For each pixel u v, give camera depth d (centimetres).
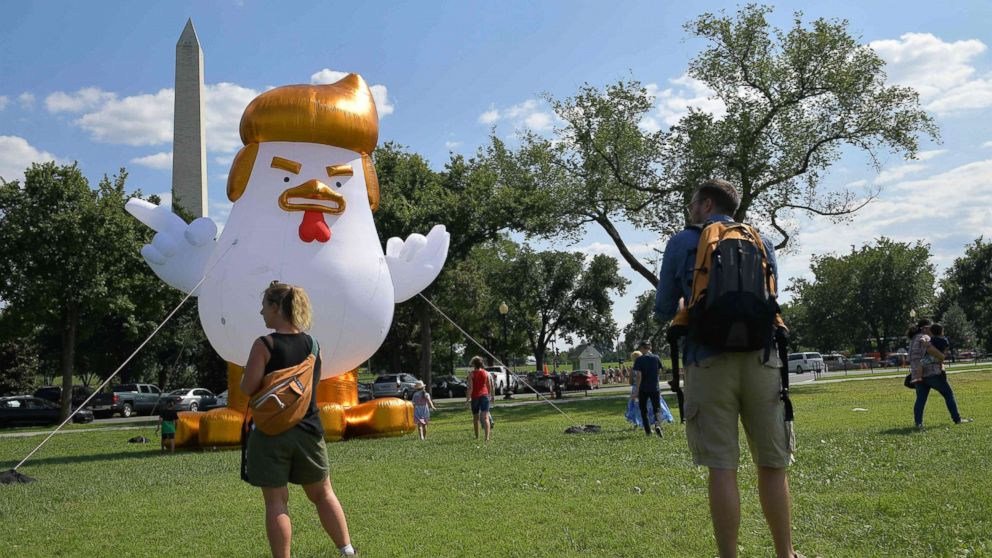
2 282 3166
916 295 8019
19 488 977
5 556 578
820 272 8506
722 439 410
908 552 486
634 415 1598
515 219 3384
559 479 823
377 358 6225
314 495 488
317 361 489
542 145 3569
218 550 573
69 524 693
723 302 397
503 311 3881
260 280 1498
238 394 1647
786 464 416
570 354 7100
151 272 3519
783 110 3353
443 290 4688
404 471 966
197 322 4547
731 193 448
